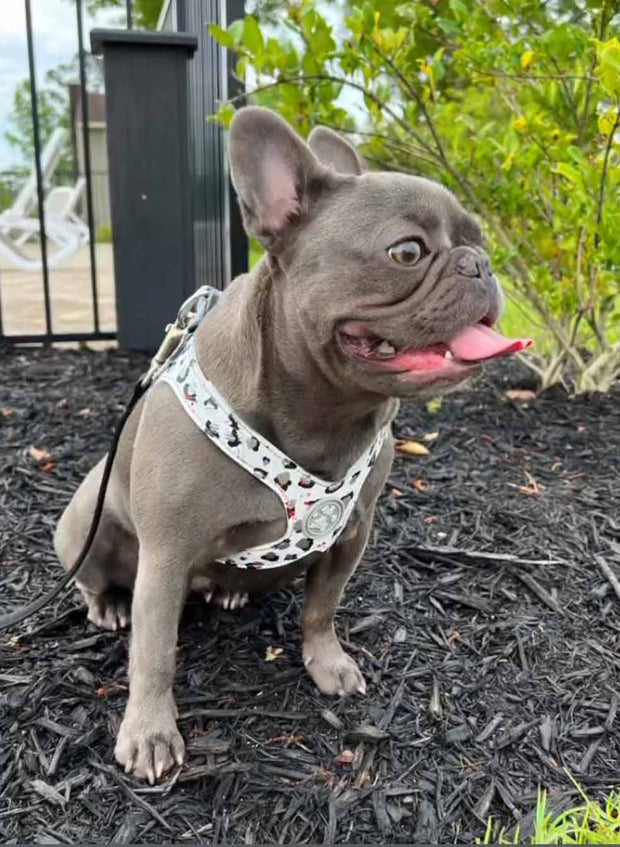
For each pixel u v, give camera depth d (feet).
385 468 1.77
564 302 3.59
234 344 1.54
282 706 1.82
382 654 2.02
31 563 2.40
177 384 1.58
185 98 4.26
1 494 2.79
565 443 3.27
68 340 4.73
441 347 1.38
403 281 1.35
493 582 2.33
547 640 2.08
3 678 1.88
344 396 1.49
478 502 2.77
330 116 3.63
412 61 3.62
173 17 5.48
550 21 3.41
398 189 1.38
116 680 1.90
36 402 3.67
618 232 2.95
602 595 2.27
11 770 1.63
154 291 4.48
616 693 1.90
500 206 3.68
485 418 3.51
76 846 1.45
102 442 3.23
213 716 1.78
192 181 5.18
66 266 8.17
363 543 1.82
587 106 3.33
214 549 1.65
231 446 1.52
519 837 1.50
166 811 1.55
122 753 1.64
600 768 1.69
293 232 1.44
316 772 1.64
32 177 8.34
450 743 1.73
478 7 3.28
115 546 2.01
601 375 3.77
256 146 1.41
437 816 1.55
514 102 3.82
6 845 1.46
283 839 1.50
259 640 2.06
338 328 1.40
